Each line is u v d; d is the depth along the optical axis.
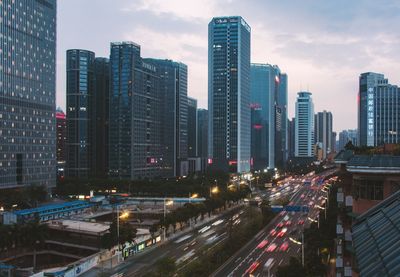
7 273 133.62
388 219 38.44
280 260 148.50
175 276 124.75
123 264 148.75
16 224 159.38
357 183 58.56
